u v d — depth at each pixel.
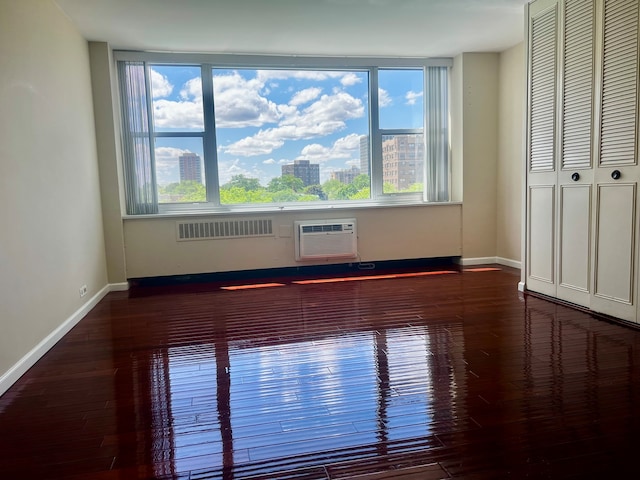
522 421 1.97
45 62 3.34
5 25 2.71
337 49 5.20
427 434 1.89
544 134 3.96
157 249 5.05
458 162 5.75
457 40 5.02
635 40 3.05
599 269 3.46
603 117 3.33
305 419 2.04
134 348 3.06
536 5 3.95
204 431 1.97
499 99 5.63
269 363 2.71
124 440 1.92
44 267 3.12
